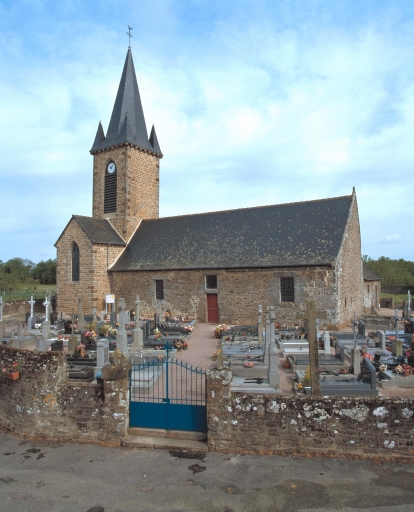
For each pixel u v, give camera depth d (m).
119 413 8.77
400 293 52.41
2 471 7.69
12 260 80.12
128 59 36.59
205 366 15.41
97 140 35.22
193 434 8.73
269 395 8.18
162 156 36.81
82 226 30.33
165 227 32.34
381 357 15.68
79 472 7.60
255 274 24.77
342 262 23.56
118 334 15.45
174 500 6.64
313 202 27.39
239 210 30.03
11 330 23.69
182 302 27.42
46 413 9.16
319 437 7.91
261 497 6.66
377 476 7.20
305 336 19.94
